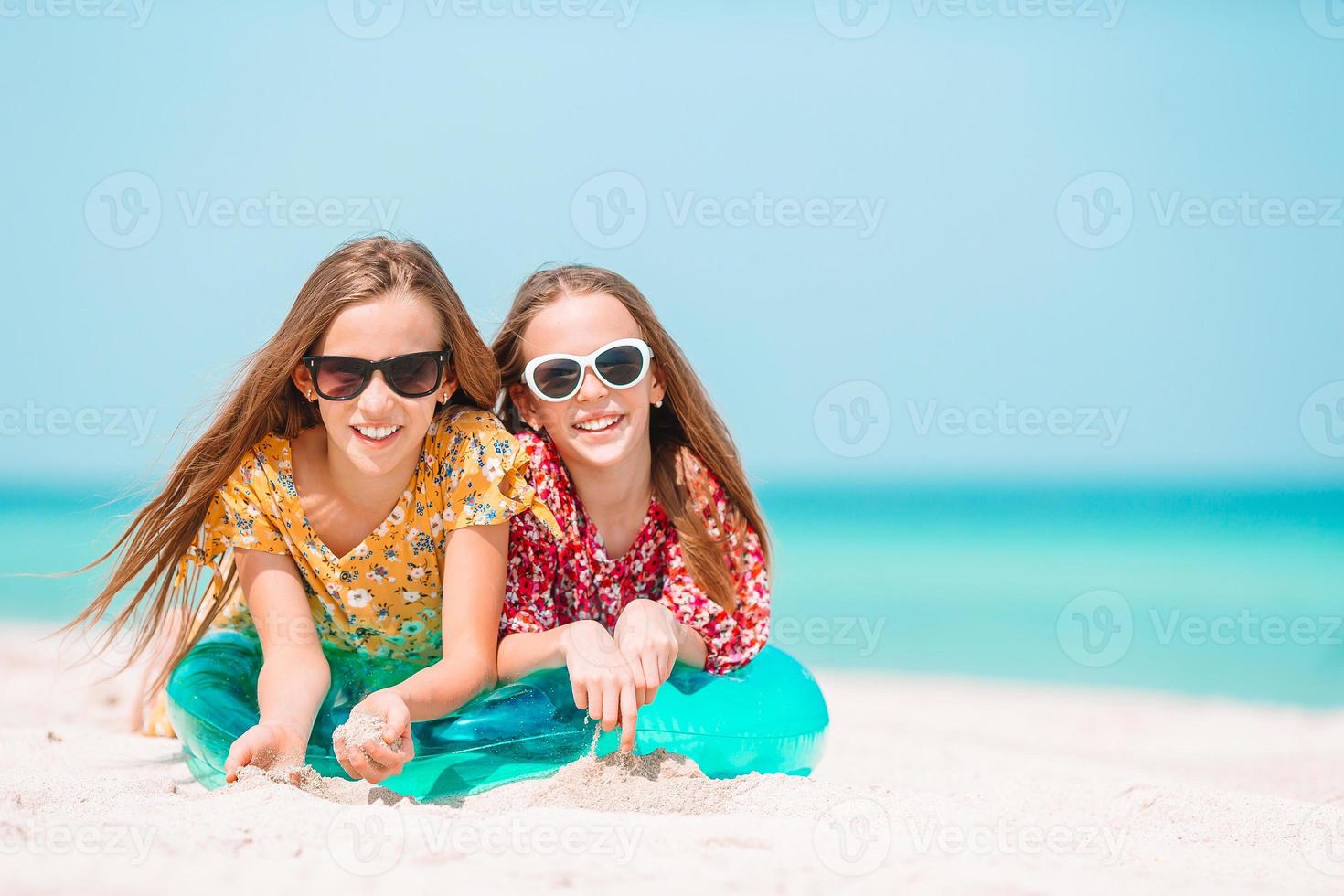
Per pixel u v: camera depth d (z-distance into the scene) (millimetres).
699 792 3213
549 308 3896
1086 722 6523
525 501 3723
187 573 4031
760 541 4262
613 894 2201
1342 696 7578
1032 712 6879
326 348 3578
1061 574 16391
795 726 3715
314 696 3465
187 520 3771
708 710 3621
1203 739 6004
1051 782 4148
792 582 15555
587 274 4012
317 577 3818
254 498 3742
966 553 19562
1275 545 20297
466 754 3461
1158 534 22047
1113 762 5121
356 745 3039
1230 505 25531
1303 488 27094
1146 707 7137
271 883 2225
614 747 3422
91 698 5715
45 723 5031
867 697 7520
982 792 3924
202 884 2215
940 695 7605
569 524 3902
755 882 2305
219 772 3609
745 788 3332
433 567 3850
